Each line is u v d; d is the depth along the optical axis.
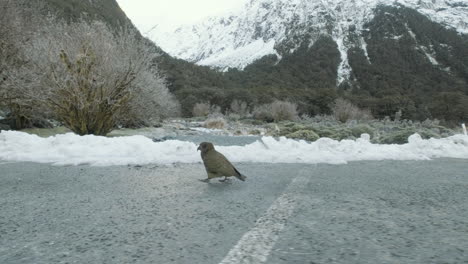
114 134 15.49
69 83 11.10
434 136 15.99
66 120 11.85
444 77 160.88
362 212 2.90
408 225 2.52
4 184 4.24
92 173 5.10
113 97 11.91
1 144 7.67
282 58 191.88
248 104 74.06
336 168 5.75
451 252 1.98
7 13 13.29
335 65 176.62
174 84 84.25
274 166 5.97
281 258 1.88
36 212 2.93
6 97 12.70
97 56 11.57
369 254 1.95
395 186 4.13
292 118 45.69
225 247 2.06
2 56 12.80
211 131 25.14
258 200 3.36
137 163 6.13
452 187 4.07
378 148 8.02
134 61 12.37
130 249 2.04
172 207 3.08
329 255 1.93
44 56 11.48
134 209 3.02
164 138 16.47
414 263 1.82
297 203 3.23
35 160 6.49
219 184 4.23
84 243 2.15
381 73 162.88
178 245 2.10
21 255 1.96
